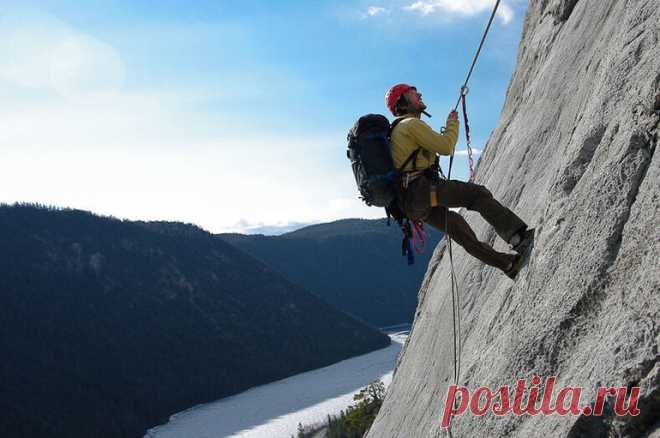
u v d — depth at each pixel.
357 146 4.05
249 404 140.62
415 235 4.14
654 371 2.24
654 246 2.45
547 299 3.05
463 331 4.91
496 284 4.57
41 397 124.69
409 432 5.52
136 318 173.88
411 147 3.96
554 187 3.47
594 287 2.74
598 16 4.91
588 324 2.75
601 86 3.44
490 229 5.43
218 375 158.75
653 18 3.11
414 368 6.59
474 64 4.32
